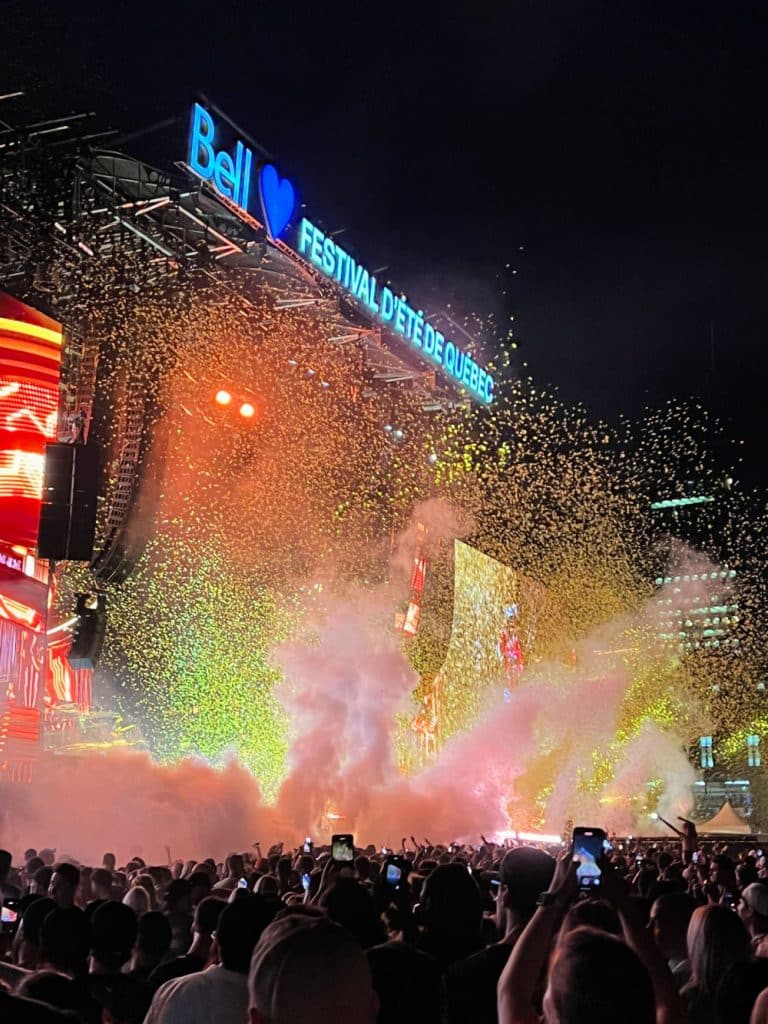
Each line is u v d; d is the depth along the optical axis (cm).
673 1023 311
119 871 1111
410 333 2714
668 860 1133
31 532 2048
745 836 2900
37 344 2067
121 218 2039
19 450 2012
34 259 2130
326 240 2348
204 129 1975
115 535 2494
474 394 3083
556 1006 248
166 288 2270
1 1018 214
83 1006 357
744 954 414
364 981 229
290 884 898
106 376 2462
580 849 331
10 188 1959
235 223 2206
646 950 321
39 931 529
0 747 2030
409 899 621
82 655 1858
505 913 443
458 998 380
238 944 413
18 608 2084
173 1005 407
